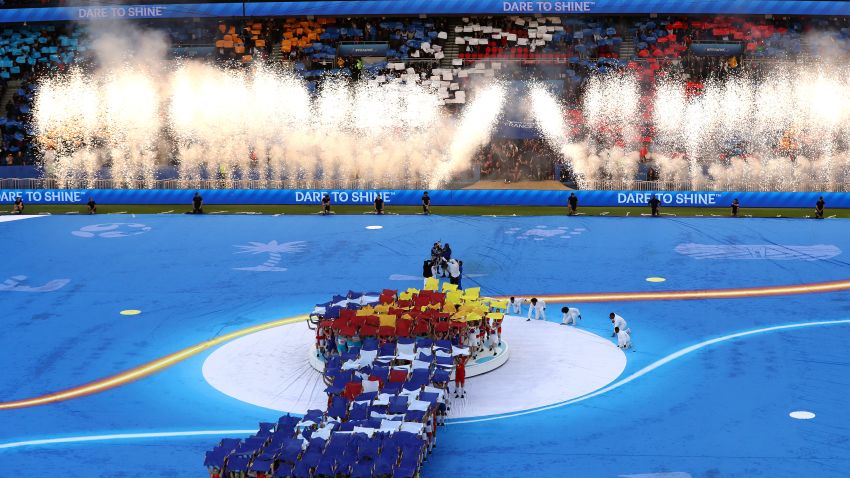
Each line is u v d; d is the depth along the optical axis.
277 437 26.97
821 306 44.50
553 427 31.34
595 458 29.00
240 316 44.12
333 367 33.09
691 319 42.94
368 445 26.00
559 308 44.88
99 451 30.09
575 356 38.09
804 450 29.28
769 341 39.66
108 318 44.12
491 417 32.25
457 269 46.34
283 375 36.34
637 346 39.38
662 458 28.89
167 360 38.50
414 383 31.09
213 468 26.36
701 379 35.50
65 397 34.78
